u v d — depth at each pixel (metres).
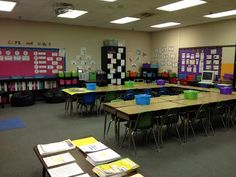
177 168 2.95
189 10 5.60
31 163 3.07
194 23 7.59
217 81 6.93
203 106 4.05
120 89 5.73
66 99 6.07
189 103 4.02
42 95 7.69
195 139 4.06
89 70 8.62
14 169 2.90
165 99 4.47
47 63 7.74
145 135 4.22
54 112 6.04
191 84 7.31
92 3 4.96
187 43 8.27
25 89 7.28
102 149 1.88
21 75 7.32
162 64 9.52
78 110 6.26
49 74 7.81
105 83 7.86
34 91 7.57
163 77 9.06
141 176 1.47
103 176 1.43
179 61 8.66
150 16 6.36
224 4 5.01
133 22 7.44
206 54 7.60
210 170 2.90
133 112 3.33
